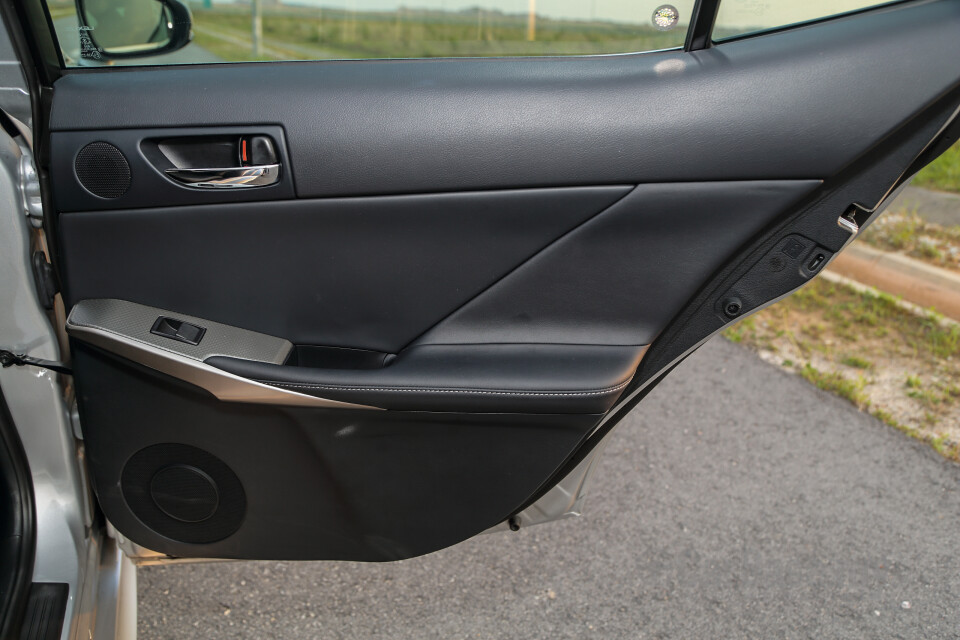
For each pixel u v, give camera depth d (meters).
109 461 1.23
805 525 2.23
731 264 1.19
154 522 1.27
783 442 2.62
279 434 1.20
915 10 1.10
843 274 3.91
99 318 1.16
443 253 1.19
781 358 3.20
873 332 3.37
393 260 1.19
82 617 1.20
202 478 1.23
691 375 3.07
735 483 2.42
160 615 1.88
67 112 1.14
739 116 1.11
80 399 1.20
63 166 1.14
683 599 1.96
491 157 1.15
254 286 1.20
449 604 1.94
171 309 1.20
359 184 1.16
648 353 1.24
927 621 1.89
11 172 1.08
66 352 1.23
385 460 1.22
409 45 1.22
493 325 1.22
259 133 1.15
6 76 1.10
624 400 1.27
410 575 2.04
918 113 1.07
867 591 1.99
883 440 2.63
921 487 2.39
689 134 1.12
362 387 1.16
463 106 1.16
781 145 1.10
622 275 1.18
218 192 1.16
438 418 1.19
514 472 1.23
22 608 1.11
